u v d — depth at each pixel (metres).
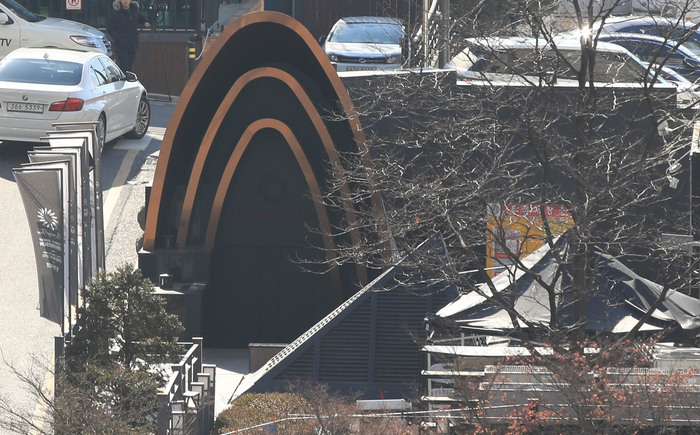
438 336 44.00
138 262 56.50
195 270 56.59
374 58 84.88
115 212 63.00
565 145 55.34
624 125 51.22
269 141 57.12
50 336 47.22
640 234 43.75
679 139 44.19
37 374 42.56
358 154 52.69
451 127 47.03
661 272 48.75
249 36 55.78
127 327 39.62
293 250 58.09
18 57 67.38
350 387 48.22
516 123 51.16
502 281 43.62
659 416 31.53
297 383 46.00
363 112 55.09
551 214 54.59
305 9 109.25
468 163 54.00
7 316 49.19
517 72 45.34
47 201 41.69
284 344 53.28
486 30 50.41
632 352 37.66
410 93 56.81
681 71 71.81
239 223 57.84
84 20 109.25
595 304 41.81
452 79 56.81
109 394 37.06
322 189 57.12
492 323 40.62
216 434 40.38
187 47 98.44
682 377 33.12
